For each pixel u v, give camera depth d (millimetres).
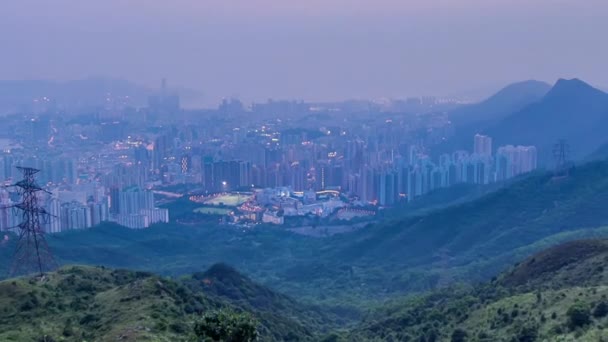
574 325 66750
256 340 45594
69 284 87125
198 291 114000
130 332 62812
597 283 85250
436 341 88875
